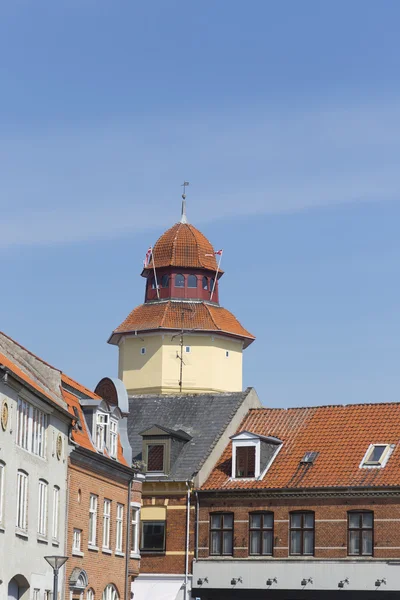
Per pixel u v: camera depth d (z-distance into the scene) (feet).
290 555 212.02
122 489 198.29
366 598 205.16
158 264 304.30
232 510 218.38
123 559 197.06
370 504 207.62
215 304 305.53
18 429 151.23
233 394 241.76
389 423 221.87
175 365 292.61
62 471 171.12
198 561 218.59
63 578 170.09
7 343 178.70
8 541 146.61
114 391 207.62
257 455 220.02
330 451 219.20
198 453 228.22
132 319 301.22
